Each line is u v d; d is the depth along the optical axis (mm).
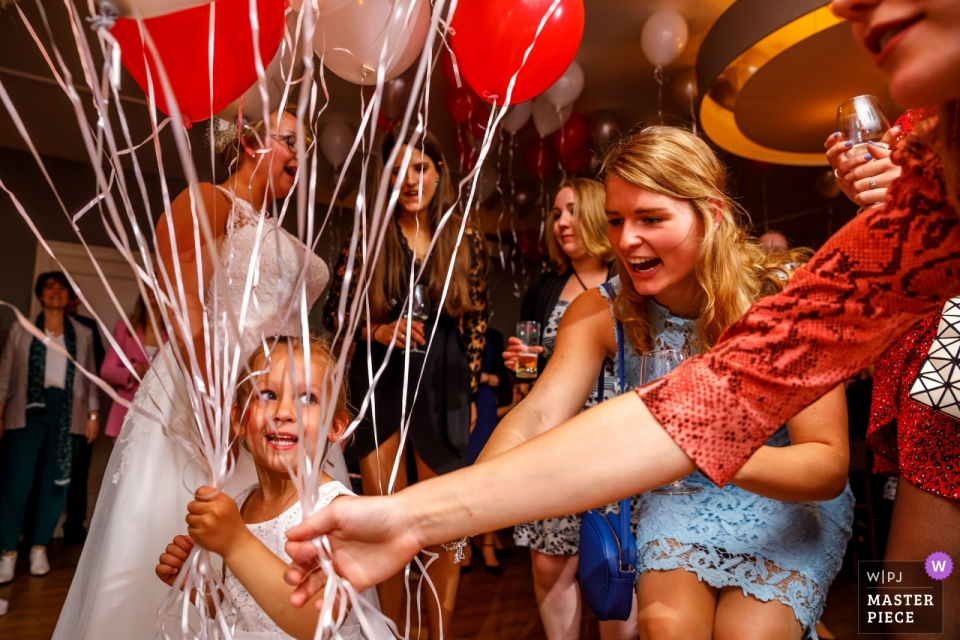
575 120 4391
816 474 1128
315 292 1920
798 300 754
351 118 4348
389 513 767
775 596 1186
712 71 3273
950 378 1226
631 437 757
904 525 1303
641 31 3775
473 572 3570
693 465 751
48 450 3826
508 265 7039
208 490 927
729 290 1297
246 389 1313
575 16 1343
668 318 1455
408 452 2438
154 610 1533
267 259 1688
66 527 4629
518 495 760
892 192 708
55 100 4262
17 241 5012
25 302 5008
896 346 1395
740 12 3016
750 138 4191
